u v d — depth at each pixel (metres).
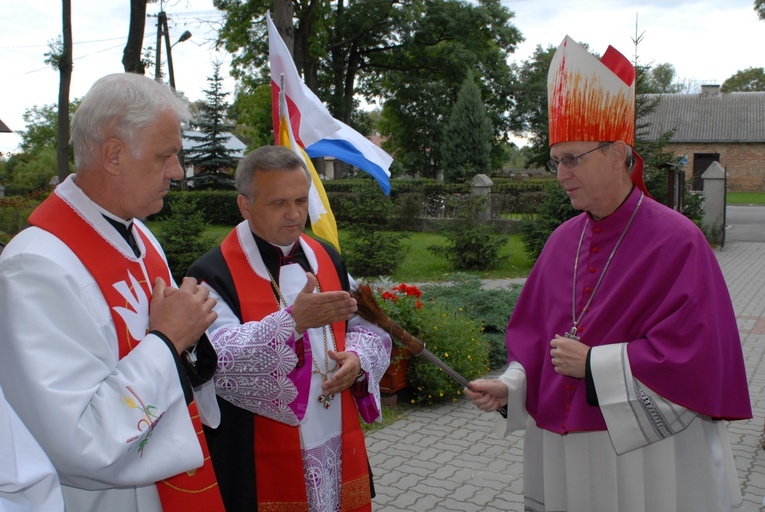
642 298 2.01
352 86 35.56
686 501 2.05
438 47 36.34
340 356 2.20
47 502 1.30
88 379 1.50
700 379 1.87
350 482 2.28
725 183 16.78
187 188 28.55
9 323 1.47
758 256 14.87
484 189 18.42
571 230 2.34
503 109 38.53
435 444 4.74
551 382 2.22
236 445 2.14
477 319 6.90
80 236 1.65
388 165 4.61
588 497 2.13
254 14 28.23
